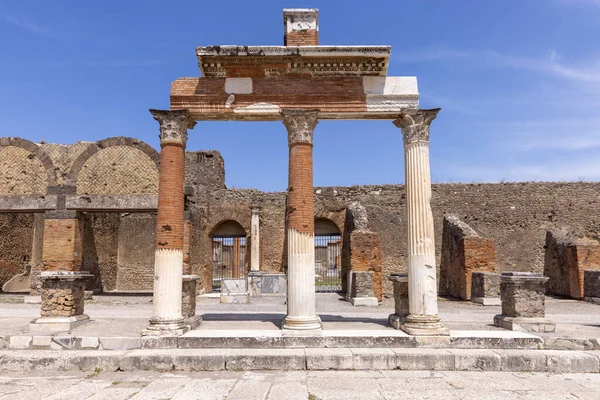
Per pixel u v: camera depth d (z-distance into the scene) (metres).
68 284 11.54
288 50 11.48
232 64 11.77
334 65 11.76
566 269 23.89
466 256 22.45
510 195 27.09
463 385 8.12
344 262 26.89
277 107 11.68
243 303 20.86
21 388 7.90
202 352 9.54
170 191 11.16
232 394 7.49
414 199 11.21
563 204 26.67
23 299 21.42
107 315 15.43
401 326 11.06
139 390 7.76
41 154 22.14
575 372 9.24
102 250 26.91
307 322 10.80
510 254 26.42
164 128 11.41
